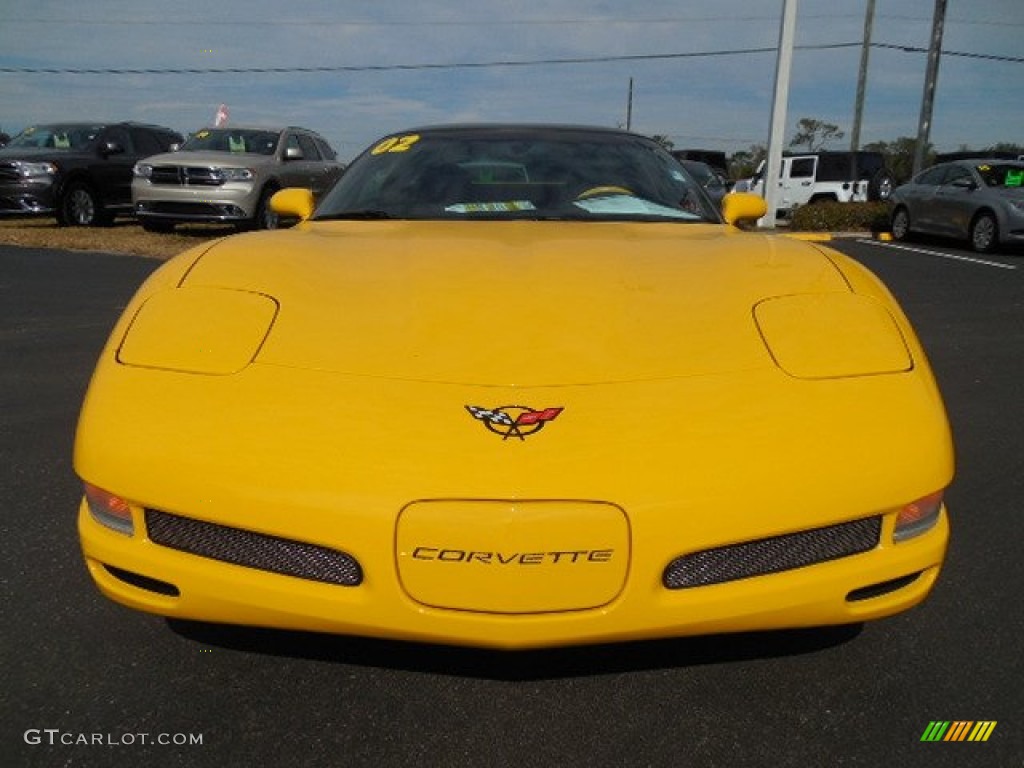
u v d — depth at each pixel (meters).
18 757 1.87
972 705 2.09
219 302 2.18
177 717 2.01
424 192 3.29
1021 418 4.46
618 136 3.77
